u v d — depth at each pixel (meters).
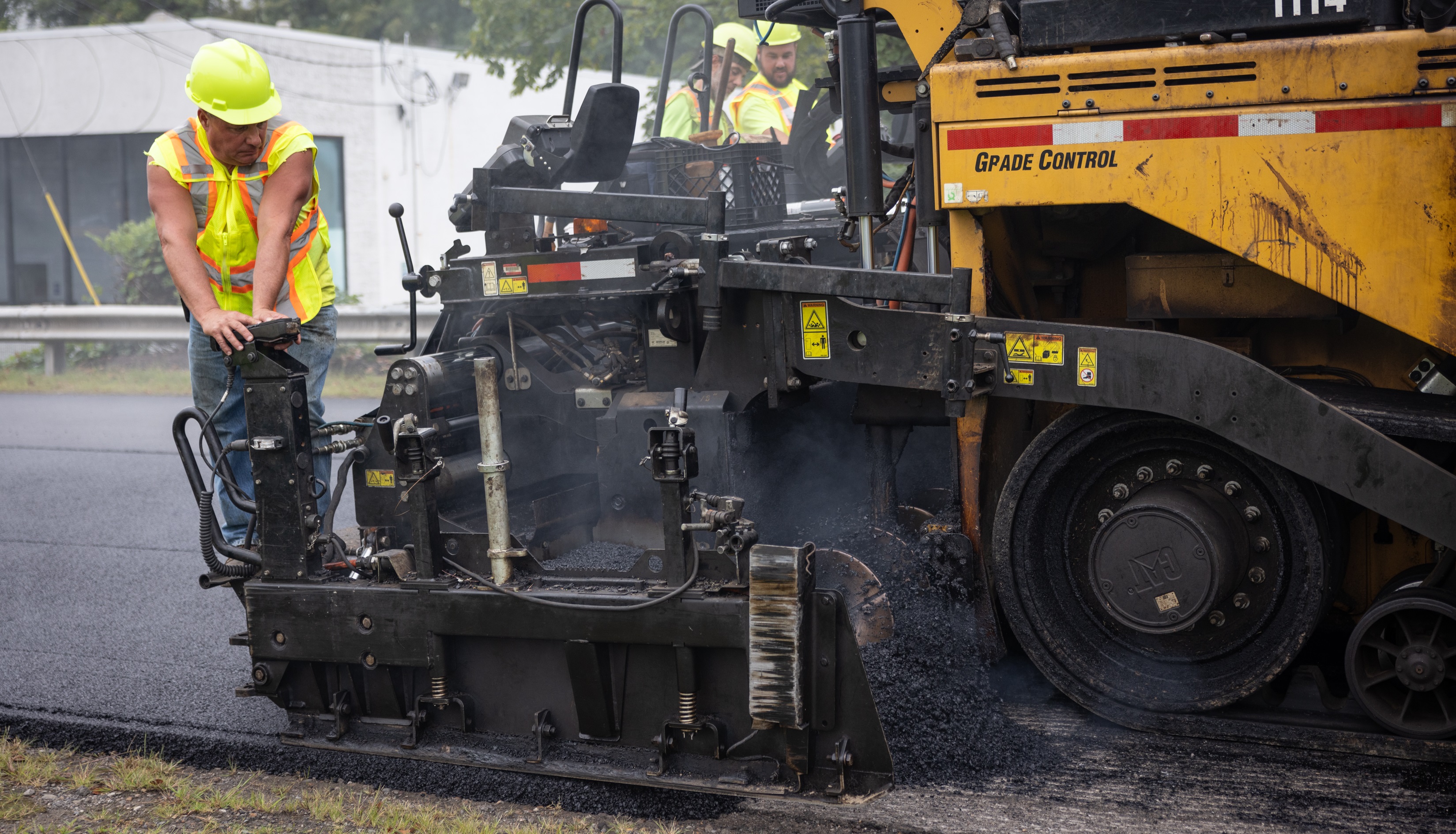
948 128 3.12
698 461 3.01
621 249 3.35
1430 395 3.08
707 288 3.23
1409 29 2.73
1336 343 3.32
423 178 18.12
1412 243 2.76
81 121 18.19
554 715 3.01
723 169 4.50
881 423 3.46
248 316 3.53
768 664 2.67
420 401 3.13
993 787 2.87
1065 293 3.64
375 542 3.37
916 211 3.66
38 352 13.51
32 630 4.45
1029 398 3.09
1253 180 2.87
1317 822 2.65
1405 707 2.94
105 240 15.07
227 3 35.91
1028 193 3.06
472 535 3.07
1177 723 3.13
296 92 16.89
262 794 2.99
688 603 2.76
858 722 2.71
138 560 5.45
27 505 6.62
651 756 2.90
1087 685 3.25
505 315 3.75
